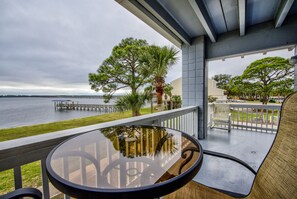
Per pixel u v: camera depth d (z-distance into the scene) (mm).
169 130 1568
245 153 2760
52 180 688
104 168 1184
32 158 917
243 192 1690
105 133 1391
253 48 3076
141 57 5492
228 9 2508
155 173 1138
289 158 820
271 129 4062
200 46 3615
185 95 3926
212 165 2309
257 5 2414
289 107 933
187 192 1137
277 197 789
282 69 7188
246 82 8516
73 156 1032
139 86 7680
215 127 4570
